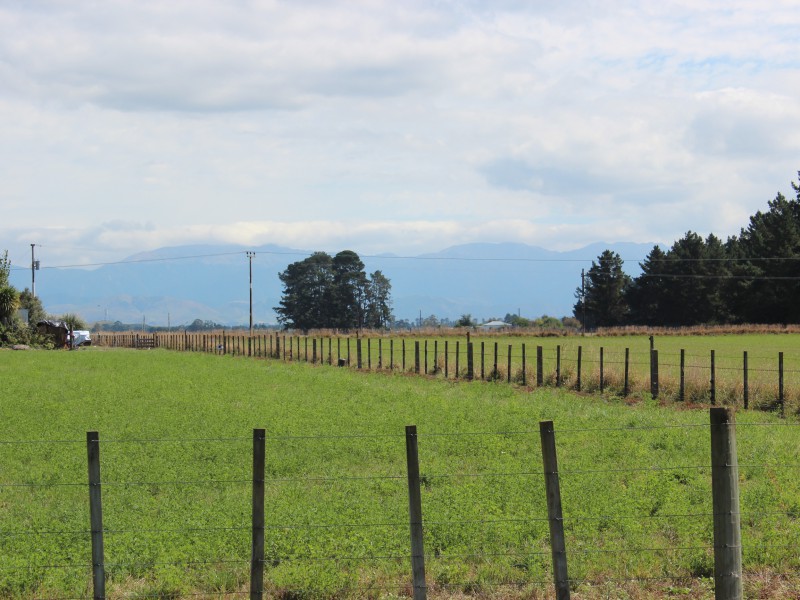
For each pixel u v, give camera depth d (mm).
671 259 122125
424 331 91250
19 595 10227
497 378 38812
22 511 14250
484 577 10812
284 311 152500
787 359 49188
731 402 29484
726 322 116938
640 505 13734
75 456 18750
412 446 9617
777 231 110188
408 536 12070
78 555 11477
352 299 153625
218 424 23109
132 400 29344
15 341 76375
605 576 10906
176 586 10398
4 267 79625
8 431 22359
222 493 15609
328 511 13305
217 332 103375
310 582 10359
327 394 31641
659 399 30828
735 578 9367
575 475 15836
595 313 130875
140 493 15453
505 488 14867
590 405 29062
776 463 17297
